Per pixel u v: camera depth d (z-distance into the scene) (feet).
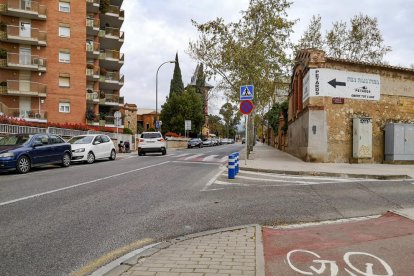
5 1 134.92
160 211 24.73
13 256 15.89
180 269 13.80
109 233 19.51
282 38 89.40
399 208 26.68
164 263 14.47
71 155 59.36
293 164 60.75
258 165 58.13
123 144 109.09
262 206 26.84
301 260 14.97
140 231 20.01
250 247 16.51
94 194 30.66
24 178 41.55
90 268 14.62
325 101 64.54
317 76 64.54
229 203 27.73
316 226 21.21
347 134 65.31
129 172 48.24
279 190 33.96
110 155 73.05
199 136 248.93
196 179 41.70
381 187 36.17
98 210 24.71
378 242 17.33
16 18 136.36
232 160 42.73
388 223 21.13
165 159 75.36
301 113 74.64
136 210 24.91
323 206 27.09
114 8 165.68
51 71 141.38
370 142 65.10
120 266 14.14
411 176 45.57
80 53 146.20
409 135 65.92
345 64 65.87
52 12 142.10
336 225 21.07
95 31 155.74
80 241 18.07
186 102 232.94
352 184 38.19
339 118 65.00
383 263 14.64
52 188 33.55
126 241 18.20
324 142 64.44
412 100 70.08
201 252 15.80
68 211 24.26
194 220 22.54
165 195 30.76
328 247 16.65
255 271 13.56
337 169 51.85
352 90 65.82
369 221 21.90
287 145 109.19
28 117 134.31
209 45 89.97
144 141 90.84
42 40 138.51
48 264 15.01
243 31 88.53
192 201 28.32
